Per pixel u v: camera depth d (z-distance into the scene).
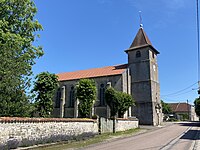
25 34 26.25
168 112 87.12
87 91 35.53
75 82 51.16
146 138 22.45
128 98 39.41
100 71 51.41
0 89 15.92
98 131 26.19
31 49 25.83
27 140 15.44
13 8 25.33
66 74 56.91
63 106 51.19
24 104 17.45
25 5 26.36
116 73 46.66
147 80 47.38
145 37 50.28
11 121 14.27
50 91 29.80
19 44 22.27
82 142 19.58
